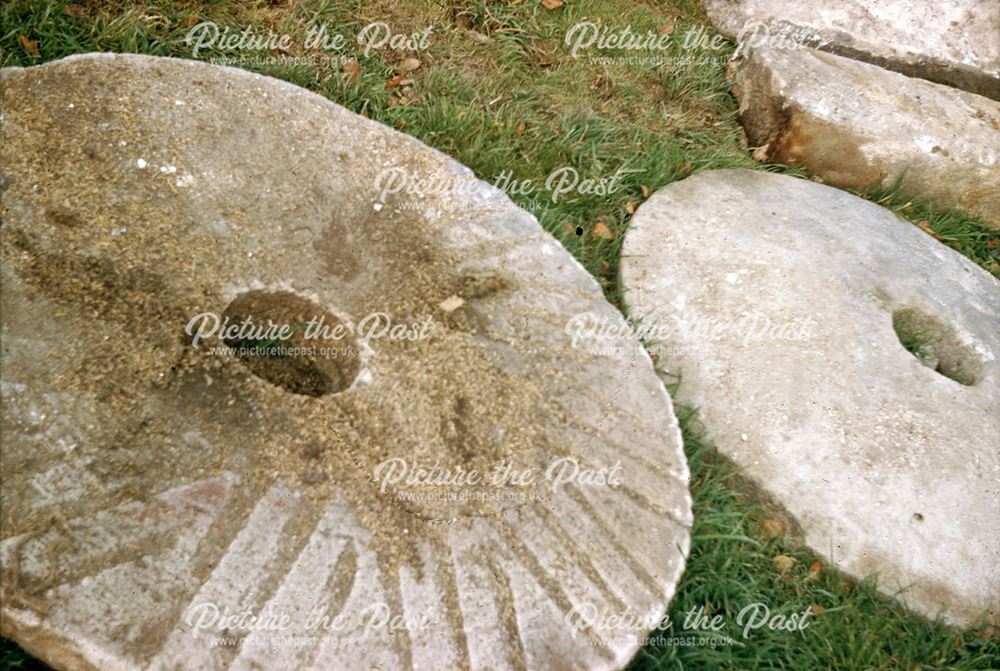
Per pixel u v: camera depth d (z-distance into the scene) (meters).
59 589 2.08
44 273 2.56
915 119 4.38
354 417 2.62
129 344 2.52
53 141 2.85
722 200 3.95
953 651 2.97
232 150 3.06
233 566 2.22
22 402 2.29
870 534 3.07
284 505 2.36
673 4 5.04
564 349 2.90
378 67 4.14
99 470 2.26
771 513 3.15
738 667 2.83
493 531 2.47
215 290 2.78
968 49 4.97
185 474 2.33
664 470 2.71
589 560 2.48
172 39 3.90
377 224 3.09
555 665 2.30
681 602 2.89
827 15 4.86
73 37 3.71
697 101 4.64
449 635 2.27
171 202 2.89
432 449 2.61
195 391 2.51
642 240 3.69
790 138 4.43
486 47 4.41
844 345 3.46
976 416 3.39
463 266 3.02
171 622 2.11
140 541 2.19
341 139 3.21
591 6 4.77
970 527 3.13
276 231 2.97
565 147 4.13
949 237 4.35
